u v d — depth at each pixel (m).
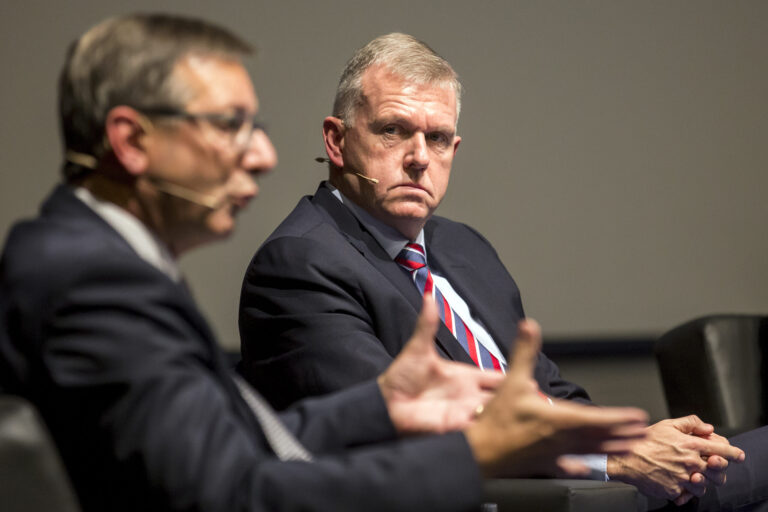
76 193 2.45
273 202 12.86
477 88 13.39
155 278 2.30
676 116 13.93
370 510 2.20
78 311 2.21
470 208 13.54
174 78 2.40
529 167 13.62
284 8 12.73
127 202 2.46
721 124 14.03
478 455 2.28
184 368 2.24
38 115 12.20
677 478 4.09
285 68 12.77
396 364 2.62
